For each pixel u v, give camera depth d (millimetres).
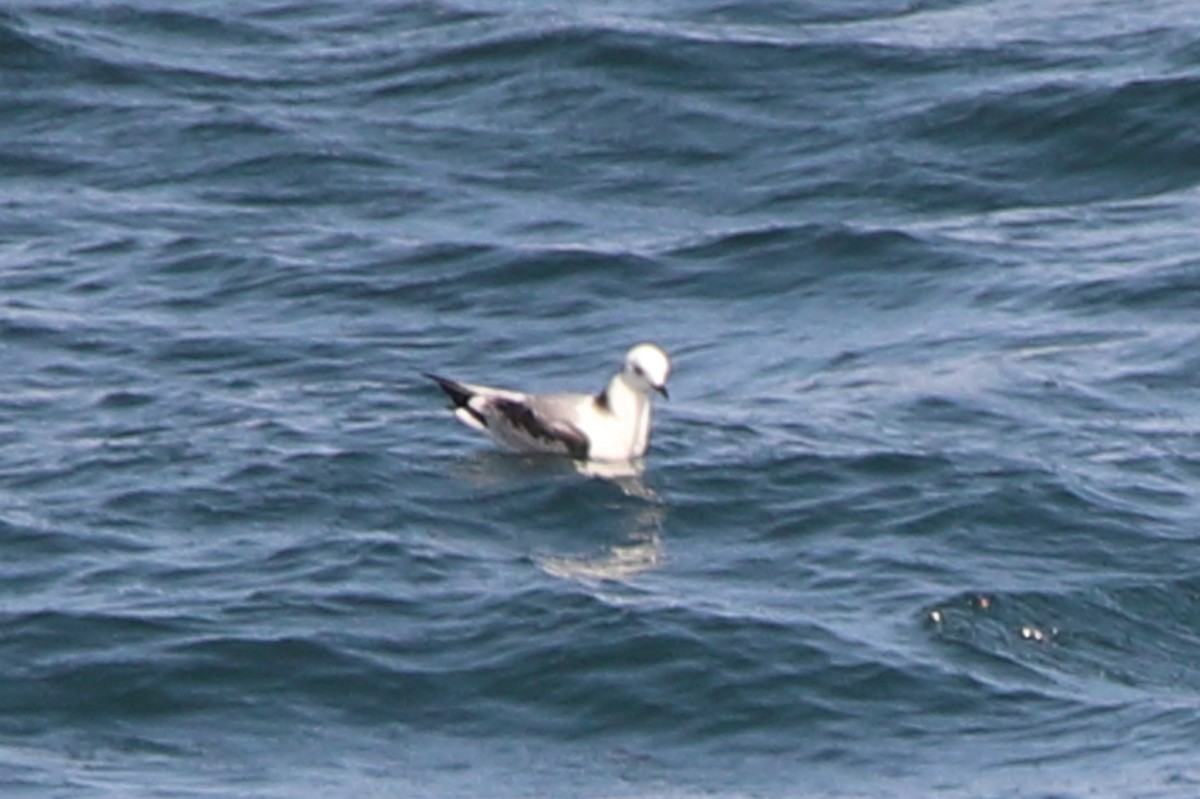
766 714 28453
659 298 44406
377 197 50125
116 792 26734
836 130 52812
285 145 52656
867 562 32344
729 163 51750
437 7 61438
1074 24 58688
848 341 41906
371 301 44250
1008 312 42875
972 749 27641
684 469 35531
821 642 29859
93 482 35281
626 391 35844
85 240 47500
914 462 35594
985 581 31641
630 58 56469
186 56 58469
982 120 52469
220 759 27688
